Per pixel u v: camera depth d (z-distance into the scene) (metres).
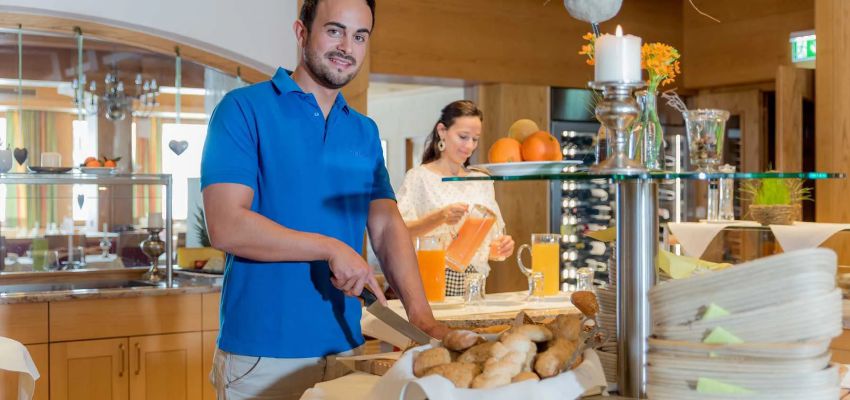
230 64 5.21
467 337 1.38
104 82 5.24
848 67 4.57
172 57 5.29
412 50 5.76
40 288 4.63
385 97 11.21
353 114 1.97
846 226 2.75
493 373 1.25
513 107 6.18
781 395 1.14
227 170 1.75
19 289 4.57
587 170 1.35
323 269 1.84
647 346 1.27
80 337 4.07
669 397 1.21
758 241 4.43
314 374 1.82
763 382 1.14
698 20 6.89
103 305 4.11
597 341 1.52
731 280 1.16
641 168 1.30
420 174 3.62
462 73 5.96
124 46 5.16
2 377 3.74
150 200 5.19
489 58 6.06
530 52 6.24
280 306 1.80
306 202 1.84
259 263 1.80
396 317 1.65
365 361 1.61
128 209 5.14
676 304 1.21
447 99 10.12
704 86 6.91
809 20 6.23
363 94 5.52
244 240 1.71
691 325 1.19
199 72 5.32
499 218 3.55
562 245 6.15
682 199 6.62
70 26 4.77
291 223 1.83
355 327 1.91
